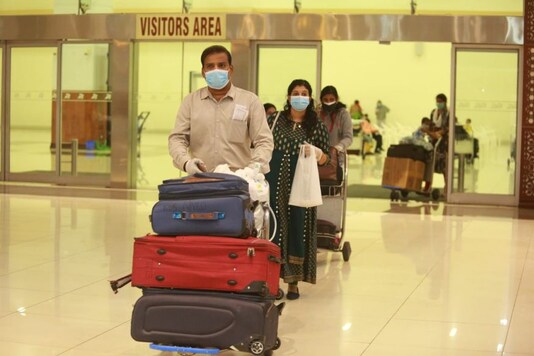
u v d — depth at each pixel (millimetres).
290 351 5297
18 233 9859
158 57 15852
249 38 15250
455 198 14844
